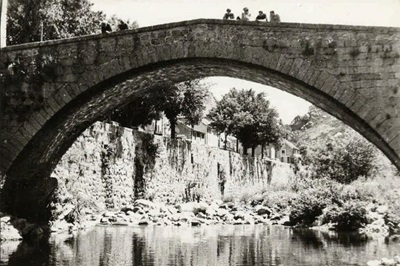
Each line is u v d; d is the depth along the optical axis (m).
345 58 21.00
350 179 46.25
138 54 23.14
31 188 26.50
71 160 33.69
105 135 38.62
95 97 24.78
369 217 31.95
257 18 23.66
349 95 20.83
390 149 20.58
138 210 37.34
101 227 31.34
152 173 45.19
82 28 39.53
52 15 37.56
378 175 44.66
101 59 23.62
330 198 35.19
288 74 21.50
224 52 22.12
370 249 22.30
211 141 95.75
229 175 62.78
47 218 27.39
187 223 36.41
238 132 74.44
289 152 117.62
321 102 22.91
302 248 22.66
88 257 18.73
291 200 44.00
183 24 22.59
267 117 74.62
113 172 39.31
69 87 23.89
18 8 36.84
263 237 27.55
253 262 18.56
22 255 18.59
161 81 25.69
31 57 24.36
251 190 60.00
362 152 46.47
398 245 23.88
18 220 24.02
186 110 51.97
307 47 21.33
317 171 47.91
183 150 51.44
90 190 36.25
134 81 24.64
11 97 24.42
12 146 24.36
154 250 21.34
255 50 21.86
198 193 54.16
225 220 40.03
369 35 20.81
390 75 20.52
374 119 20.55
